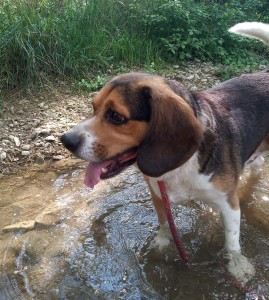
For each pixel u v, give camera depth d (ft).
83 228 2.29
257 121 2.08
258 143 2.15
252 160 2.35
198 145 1.61
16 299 1.87
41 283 1.95
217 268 2.02
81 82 3.79
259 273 1.97
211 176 1.80
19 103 3.51
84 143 1.61
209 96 1.96
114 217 2.36
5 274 2.00
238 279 1.94
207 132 1.74
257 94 2.12
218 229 2.27
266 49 4.97
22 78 3.68
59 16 4.11
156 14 4.62
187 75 4.17
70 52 3.93
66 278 1.98
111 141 1.62
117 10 4.57
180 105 1.58
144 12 4.62
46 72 3.84
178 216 2.35
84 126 1.63
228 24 4.88
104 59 4.10
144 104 1.59
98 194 2.55
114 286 1.94
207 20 4.90
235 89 2.10
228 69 4.24
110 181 2.65
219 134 1.82
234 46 4.78
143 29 4.59
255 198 2.48
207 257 2.09
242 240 2.17
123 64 4.19
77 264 2.06
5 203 2.50
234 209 1.95
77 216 2.37
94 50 4.10
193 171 1.77
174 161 1.61
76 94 3.69
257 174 2.65
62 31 3.96
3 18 3.84
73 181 2.68
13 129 3.19
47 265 2.05
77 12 4.22
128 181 2.64
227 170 1.85
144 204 2.45
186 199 1.93
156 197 2.06
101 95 1.63
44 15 4.09
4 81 3.64
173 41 4.58
